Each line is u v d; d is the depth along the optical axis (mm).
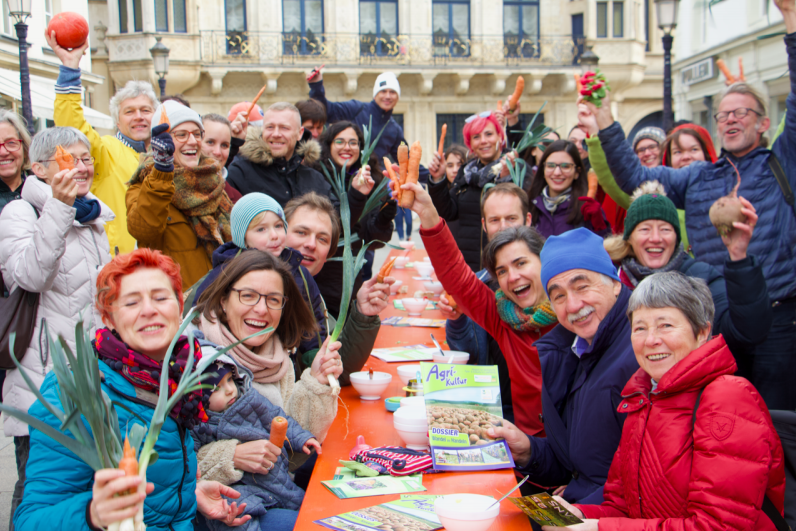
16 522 1354
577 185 3750
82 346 1157
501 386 2809
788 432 1746
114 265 1521
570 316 1977
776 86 8328
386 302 2506
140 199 2688
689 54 11312
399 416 1953
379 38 18344
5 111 3346
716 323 2463
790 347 2818
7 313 2336
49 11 11258
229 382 1904
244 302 1950
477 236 4438
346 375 2561
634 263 2670
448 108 18984
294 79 18109
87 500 1333
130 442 1186
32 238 2293
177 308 1569
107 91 17078
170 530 1574
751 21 8992
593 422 1912
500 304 2424
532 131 4625
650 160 4613
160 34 16500
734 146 3002
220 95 17766
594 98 3285
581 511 1675
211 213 2953
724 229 2221
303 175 3721
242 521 1792
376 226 3947
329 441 2043
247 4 17562
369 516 1525
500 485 1730
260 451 1838
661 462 1545
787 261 2846
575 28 18844
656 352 1588
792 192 2873
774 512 1565
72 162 2287
